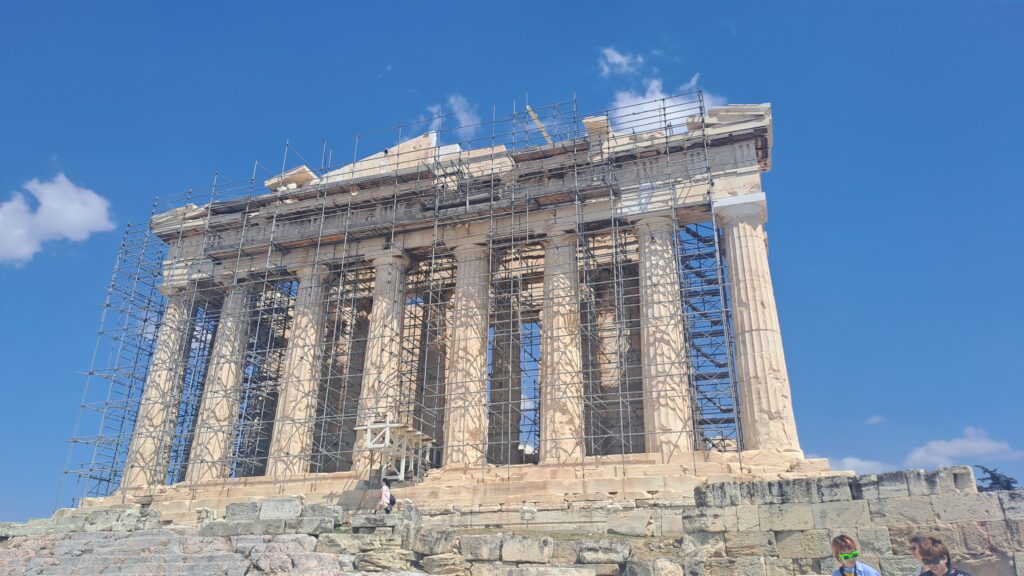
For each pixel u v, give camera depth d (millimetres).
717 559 19391
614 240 34406
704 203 33531
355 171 41156
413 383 40719
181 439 41438
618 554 19562
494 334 39719
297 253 40406
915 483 18562
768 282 31859
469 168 38438
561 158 36719
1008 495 17703
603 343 39000
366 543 20797
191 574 20469
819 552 18828
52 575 22125
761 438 29172
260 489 34656
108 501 36594
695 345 35500
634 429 37188
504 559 20078
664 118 35594
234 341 39375
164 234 43281
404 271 38938
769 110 34250
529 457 43000
